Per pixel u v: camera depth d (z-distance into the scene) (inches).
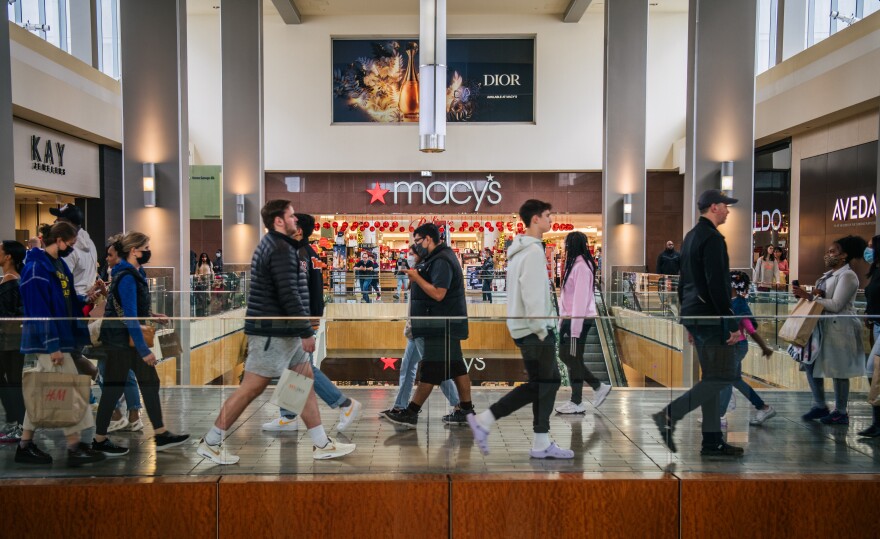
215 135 927.7
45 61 588.4
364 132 928.3
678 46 917.2
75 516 139.9
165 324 152.9
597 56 923.4
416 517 141.6
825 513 143.6
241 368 154.1
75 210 229.6
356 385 156.3
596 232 952.9
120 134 750.5
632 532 142.9
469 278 725.3
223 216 735.7
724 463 153.7
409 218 941.8
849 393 156.2
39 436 149.0
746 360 155.7
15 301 191.9
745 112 472.4
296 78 929.5
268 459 153.3
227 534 139.9
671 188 935.0
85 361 150.4
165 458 150.6
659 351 155.9
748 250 472.4
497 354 155.0
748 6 472.4
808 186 679.7
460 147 927.7
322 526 140.6
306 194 941.2
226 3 732.0
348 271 732.7
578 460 153.8
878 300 189.5
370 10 917.2
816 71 612.1
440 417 153.4
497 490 142.2
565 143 924.0
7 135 320.5
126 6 495.2
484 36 927.7
